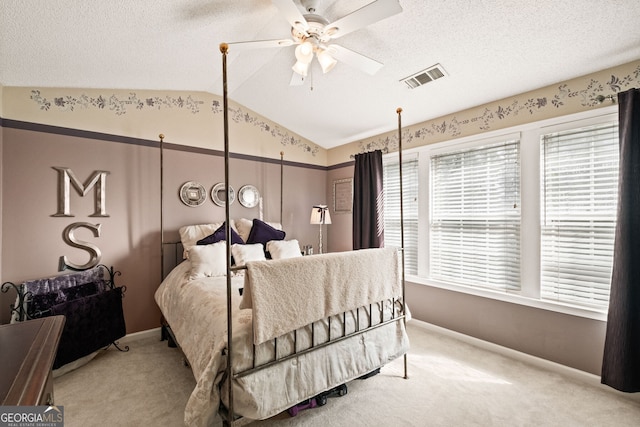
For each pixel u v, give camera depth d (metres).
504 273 2.55
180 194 3.05
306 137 4.12
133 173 2.80
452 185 2.93
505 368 2.26
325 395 1.82
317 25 1.60
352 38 2.05
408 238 3.34
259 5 1.81
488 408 1.78
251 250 2.79
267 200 3.75
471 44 1.94
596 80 2.06
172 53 2.19
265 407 1.37
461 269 2.85
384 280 1.96
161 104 2.96
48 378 0.78
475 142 2.73
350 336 1.76
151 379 2.12
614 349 1.85
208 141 3.25
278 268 1.42
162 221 2.94
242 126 3.52
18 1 1.42
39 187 2.36
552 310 2.24
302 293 1.50
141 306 2.84
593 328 2.06
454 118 2.91
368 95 2.81
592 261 2.09
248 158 3.57
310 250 3.78
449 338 2.84
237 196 3.48
